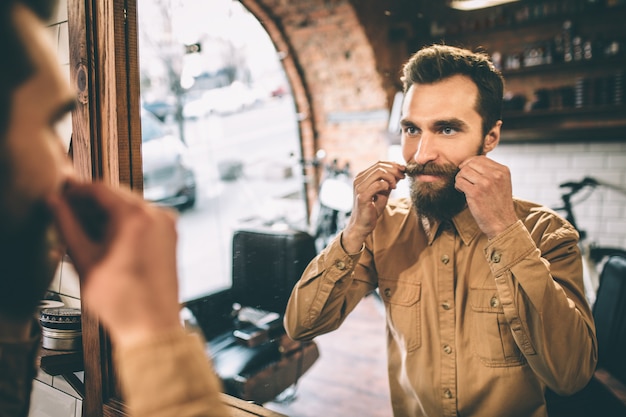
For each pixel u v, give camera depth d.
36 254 0.29
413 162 0.96
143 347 0.28
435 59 0.91
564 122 3.97
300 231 2.00
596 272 2.90
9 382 0.34
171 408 0.28
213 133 9.48
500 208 0.84
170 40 5.82
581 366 0.85
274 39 4.97
